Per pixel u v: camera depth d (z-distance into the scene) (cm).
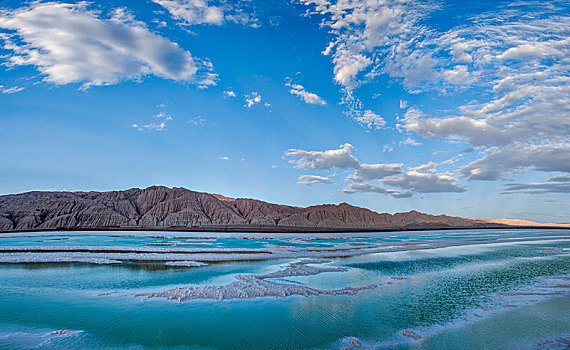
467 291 1788
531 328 1237
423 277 2180
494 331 1205
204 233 7112
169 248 3756
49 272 2206
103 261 2666
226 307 1437
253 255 3136
